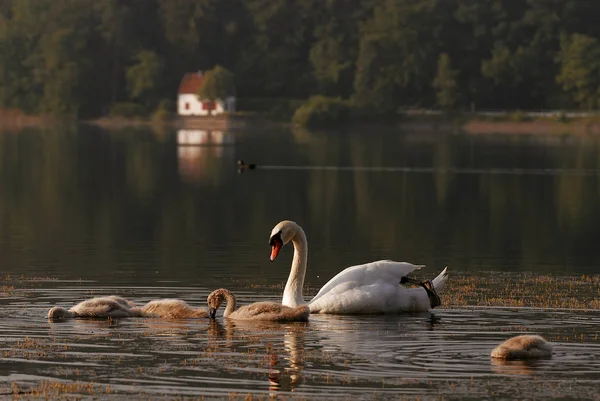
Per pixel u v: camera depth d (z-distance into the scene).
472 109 136.25
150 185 54.66
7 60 149.12
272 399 13.31
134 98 147.88
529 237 33.50
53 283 22.80
